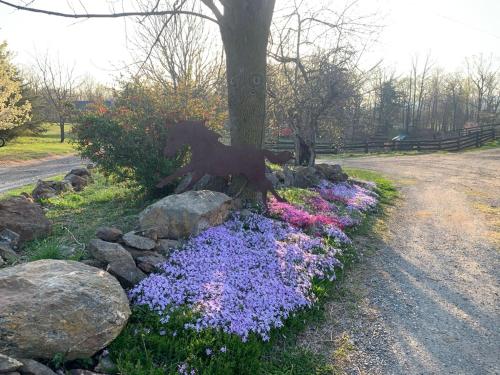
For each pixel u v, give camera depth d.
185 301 4.77
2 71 26.36
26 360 3.31
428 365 4.43
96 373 3.59
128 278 4.89
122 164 9.12
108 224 7.42
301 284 5.65
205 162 7.64
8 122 27.73
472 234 9.65
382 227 10.16
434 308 5.75
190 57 17.28
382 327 5.19
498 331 5.16
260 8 7.80
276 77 16.91
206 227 6.58
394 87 54.28
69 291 3.81
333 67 15.15
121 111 9.26
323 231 8.11
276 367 4.25
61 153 32.97
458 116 71.38
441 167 24.59
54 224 7.52
